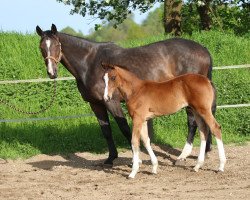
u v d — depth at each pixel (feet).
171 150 38.01
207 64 32.96
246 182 27.32
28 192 26.76
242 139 40.78
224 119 43.65
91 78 31.60
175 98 28.78
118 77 28.84
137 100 28.89
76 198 25.18
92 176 30.40
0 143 38.96
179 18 62.54
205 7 69.72
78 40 31.96
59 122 42.63
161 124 43.24
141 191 26.13
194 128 32.99
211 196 24.57
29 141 39.52
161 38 56.39
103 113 32.63
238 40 57.57
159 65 32.07
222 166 29.55
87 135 40.83
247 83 48.34
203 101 28.45
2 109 44.21
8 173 32.01
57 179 29.91
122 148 38.86
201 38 57.57
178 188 26.48
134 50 32.27
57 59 31.30
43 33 31.42
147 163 33.68
